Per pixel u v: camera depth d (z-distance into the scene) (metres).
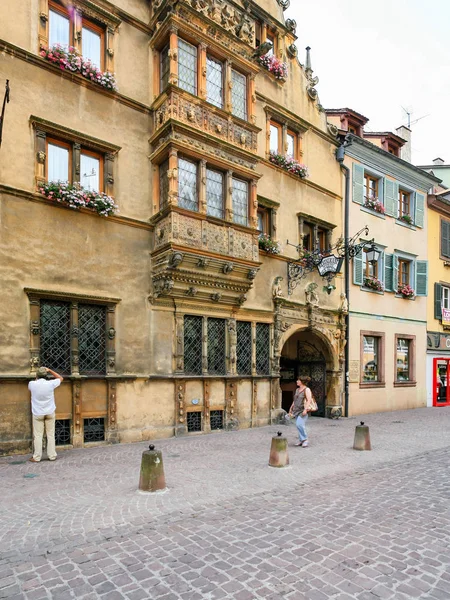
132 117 11.56
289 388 17.83
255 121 14.28
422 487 7.13
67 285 10.05
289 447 10.29
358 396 17.61
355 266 17.88
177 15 11.27
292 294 15.12
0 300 9.05
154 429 11.10
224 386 12.66
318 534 5.09
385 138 20.92
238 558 4.47
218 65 12.64
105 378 10.38
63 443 9.81
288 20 15.80
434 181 22.06
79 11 10.73
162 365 11.43
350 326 17.55
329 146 17.45
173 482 7.21
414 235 21.33
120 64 11.44
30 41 9.93
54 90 10.21
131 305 11.08
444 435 12.49
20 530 5.18
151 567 4.29
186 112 11.41
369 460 9.08
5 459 8.69
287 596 3.77
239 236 12.46
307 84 16.81
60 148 10.35
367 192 19.44
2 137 9.32
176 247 10.78
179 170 11.45
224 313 12.79
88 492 6.63
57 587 3.93
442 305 22.75
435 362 21.88
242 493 6.66
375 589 3.89
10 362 9.09
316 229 16.41
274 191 14.95
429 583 3.99
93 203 10.31
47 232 9.84
